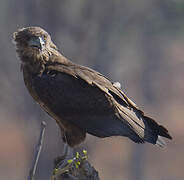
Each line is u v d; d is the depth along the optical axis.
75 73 9.73
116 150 39.88
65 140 9.91
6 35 32.28
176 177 37.41
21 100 31.58
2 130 41.56
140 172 38.50
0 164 38.12
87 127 9.66
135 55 39.66
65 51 32.28
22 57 9.93
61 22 32.12
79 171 8.42
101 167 38.38
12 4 32.34
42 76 9.80
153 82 42.41
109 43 34.47
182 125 42.19
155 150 39.69
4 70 32.16
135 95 41.81
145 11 36.31
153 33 38.22
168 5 37.06
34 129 31.03
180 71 44.47
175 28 37.97
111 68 35.41
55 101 9.73
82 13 32.78
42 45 9.76
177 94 44.50
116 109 9.55
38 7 32.00
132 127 9.41
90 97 9.62
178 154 39.34
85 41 32.72
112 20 34.16
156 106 42.84
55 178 8.45
